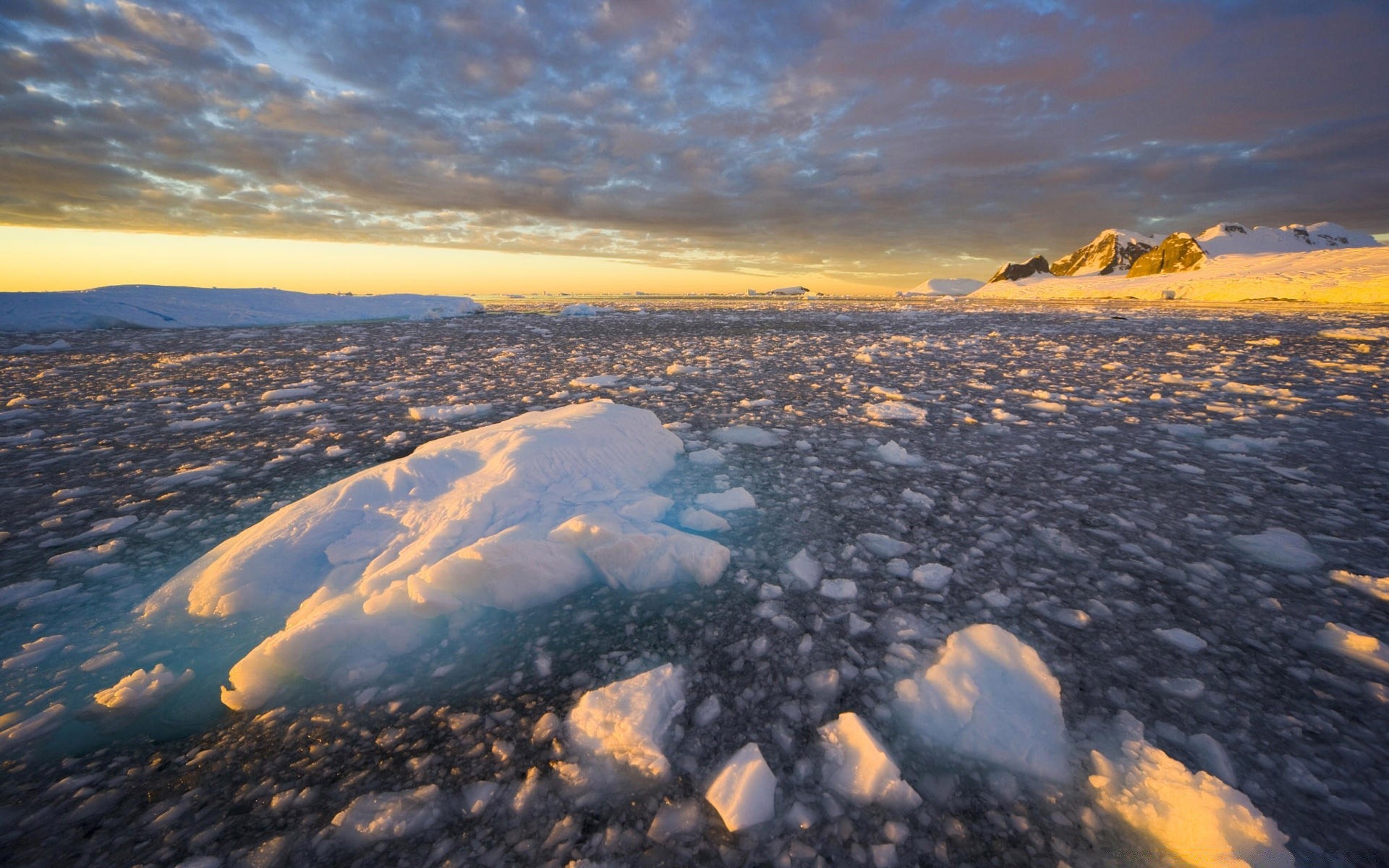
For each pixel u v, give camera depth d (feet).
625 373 22.18
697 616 5.82
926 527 7.95
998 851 3.38
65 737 4.34
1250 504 8.64
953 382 19.72
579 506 7.37
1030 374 21.34
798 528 7.93
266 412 15.25
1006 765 3.98
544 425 9.29
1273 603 5.95
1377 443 11.76
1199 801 3.49
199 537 7.73
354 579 6.09
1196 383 18.45
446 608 5.56
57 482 9.91
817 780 3.88
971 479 9.92
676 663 5.11
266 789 3.87
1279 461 10.69
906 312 67.77
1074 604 5.99
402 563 5.97
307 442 12.29
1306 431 12.73
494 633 5.62
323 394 17.98
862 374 21.63
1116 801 3.65
